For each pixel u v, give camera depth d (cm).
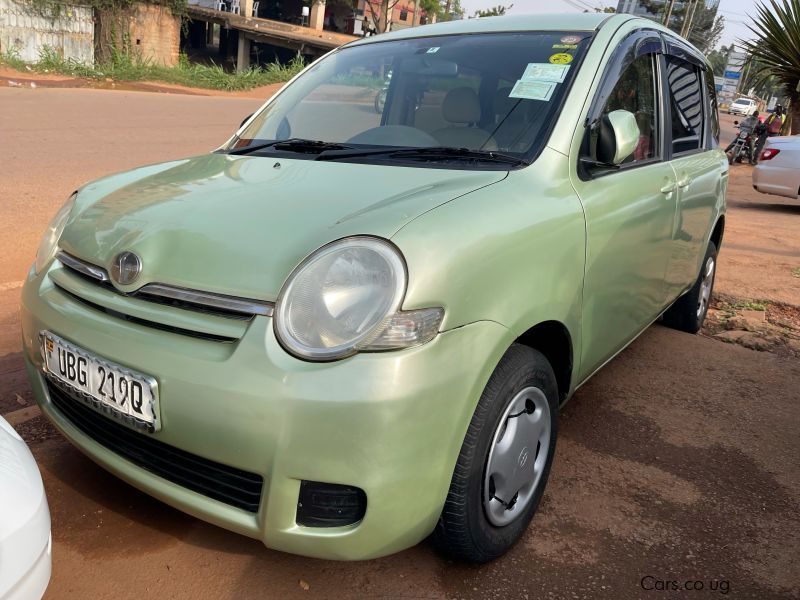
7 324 377
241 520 175
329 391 160
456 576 208
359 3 4662
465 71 272
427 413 167
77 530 218
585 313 233
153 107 1490
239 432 166
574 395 340
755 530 242
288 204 199
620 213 253
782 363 402
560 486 260
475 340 176
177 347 176
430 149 246
